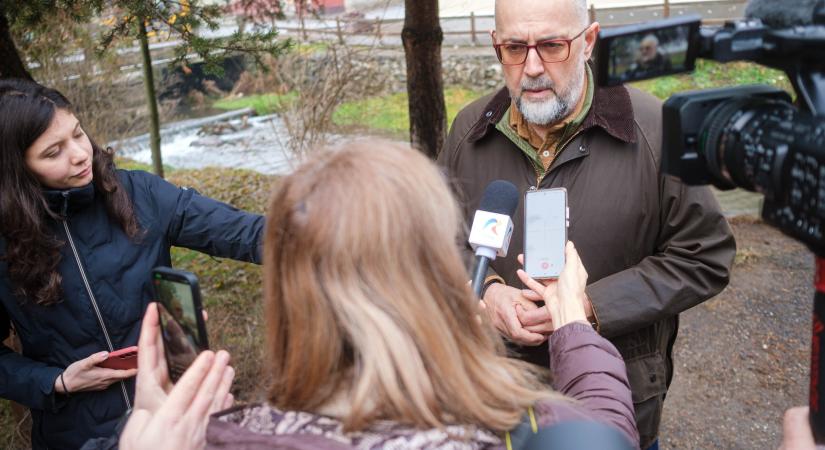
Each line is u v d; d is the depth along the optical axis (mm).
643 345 1983
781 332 4598
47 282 1688
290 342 937
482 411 909
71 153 1666
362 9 9375
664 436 3695
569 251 1551
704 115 1046
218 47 4227
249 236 1866
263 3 5270
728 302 5027
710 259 1888
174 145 13750
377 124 9031
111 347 1784
